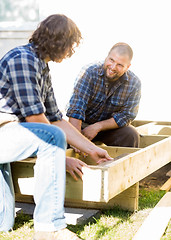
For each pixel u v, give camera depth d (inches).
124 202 104.3
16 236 83.4
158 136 140.7
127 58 118.5
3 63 80.3
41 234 75.9
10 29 197.6
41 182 75.2
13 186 89.7
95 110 131.3
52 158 74.9
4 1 209.5
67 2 191.9
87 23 191.3
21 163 88.6
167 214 98.2
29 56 80.1
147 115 190.9
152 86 188.5
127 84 128.7
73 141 95.3
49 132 74.8
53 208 75.5
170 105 187.2
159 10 183.3
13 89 79.8
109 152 122.7
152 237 83.0
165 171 154.8
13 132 76.5
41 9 194.2
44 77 86.7
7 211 84.4
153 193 122.3
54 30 80.4
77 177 82.5
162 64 186.1
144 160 101.8
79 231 87.9
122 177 86.9
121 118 129.9
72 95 126.4
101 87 126.7
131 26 187.2
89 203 105.5
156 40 185.3
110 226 91.8
